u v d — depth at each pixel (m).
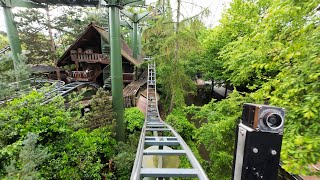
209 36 14.92
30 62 18.34
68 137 6.23
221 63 13.37
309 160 1.98
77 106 7.81
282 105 2.69
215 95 21.47
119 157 7.91
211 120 6.95
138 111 11.58
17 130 5.08
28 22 17.64
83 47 16.59
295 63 2.85
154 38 13.17
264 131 1.05
